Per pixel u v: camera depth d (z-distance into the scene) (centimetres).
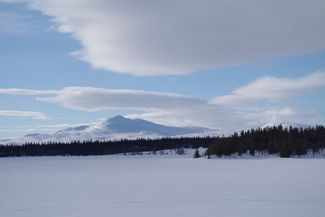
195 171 6581
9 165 10300
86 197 3606
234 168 7144
